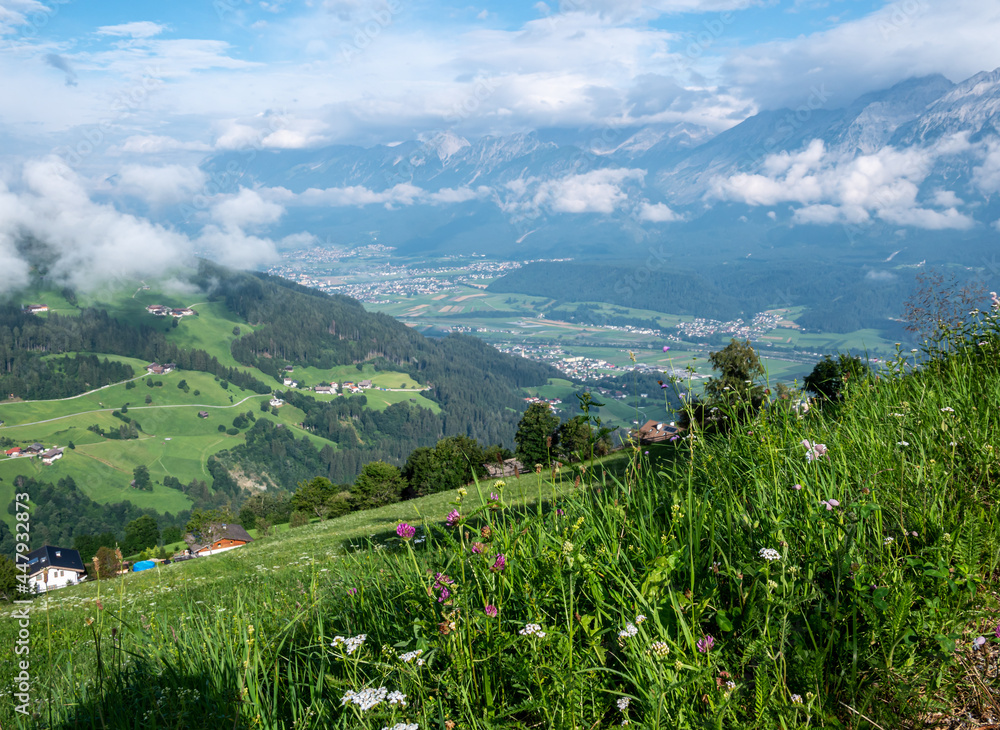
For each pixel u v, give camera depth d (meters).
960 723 1.77
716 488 3.00
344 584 3.43
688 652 1.98
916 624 1.91
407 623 2.52
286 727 2.22
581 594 2.47
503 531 2.75
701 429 3.48
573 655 2.00
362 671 2.28
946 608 1.99
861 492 2.59
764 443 3.17
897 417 3.40
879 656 1.89
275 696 2.18
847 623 2.04
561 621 2.28
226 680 2.46
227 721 2.17
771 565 2.15
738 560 2.39
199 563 18.06
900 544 2.35
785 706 1.65
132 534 79.81
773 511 2.62
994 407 3.43
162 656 2.75
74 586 18.97
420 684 1.98
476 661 2.04
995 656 1.94
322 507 55.06
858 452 3.11
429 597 2.44
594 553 2.64
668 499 3.04
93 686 2.78
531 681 1.99
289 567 11.05
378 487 50.50
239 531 51.09
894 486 2.69
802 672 1.84
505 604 2.37
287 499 86.06
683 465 3.36
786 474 2.98
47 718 2.74
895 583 2.04
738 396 3.49
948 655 1.86
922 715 1.81
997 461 2.72
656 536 2.68
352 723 2.00
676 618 2.17
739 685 1.72
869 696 1.77
